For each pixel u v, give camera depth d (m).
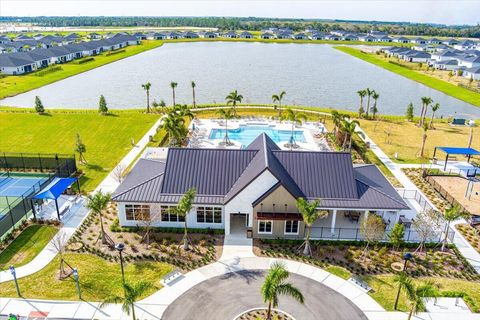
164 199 43.22
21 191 52.88
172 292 34.00
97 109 96.44
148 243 41.09
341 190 44.16
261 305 32.75
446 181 58.25
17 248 39.81
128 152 66.75
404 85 134.00
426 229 39.78
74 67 150.12
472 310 32.69
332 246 41.28
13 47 184.25
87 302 32.69
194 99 99.19
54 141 71.25
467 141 75.62
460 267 38.59
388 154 68.25
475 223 46.19
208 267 37.47
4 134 74.31
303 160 45.91
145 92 115.75
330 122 85.50
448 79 140.88
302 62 174.50
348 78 142.25
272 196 41.50
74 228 43.81
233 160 46.06
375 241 41.22
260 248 40.72
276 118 86.44
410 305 33.16
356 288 35.12
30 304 32.31
